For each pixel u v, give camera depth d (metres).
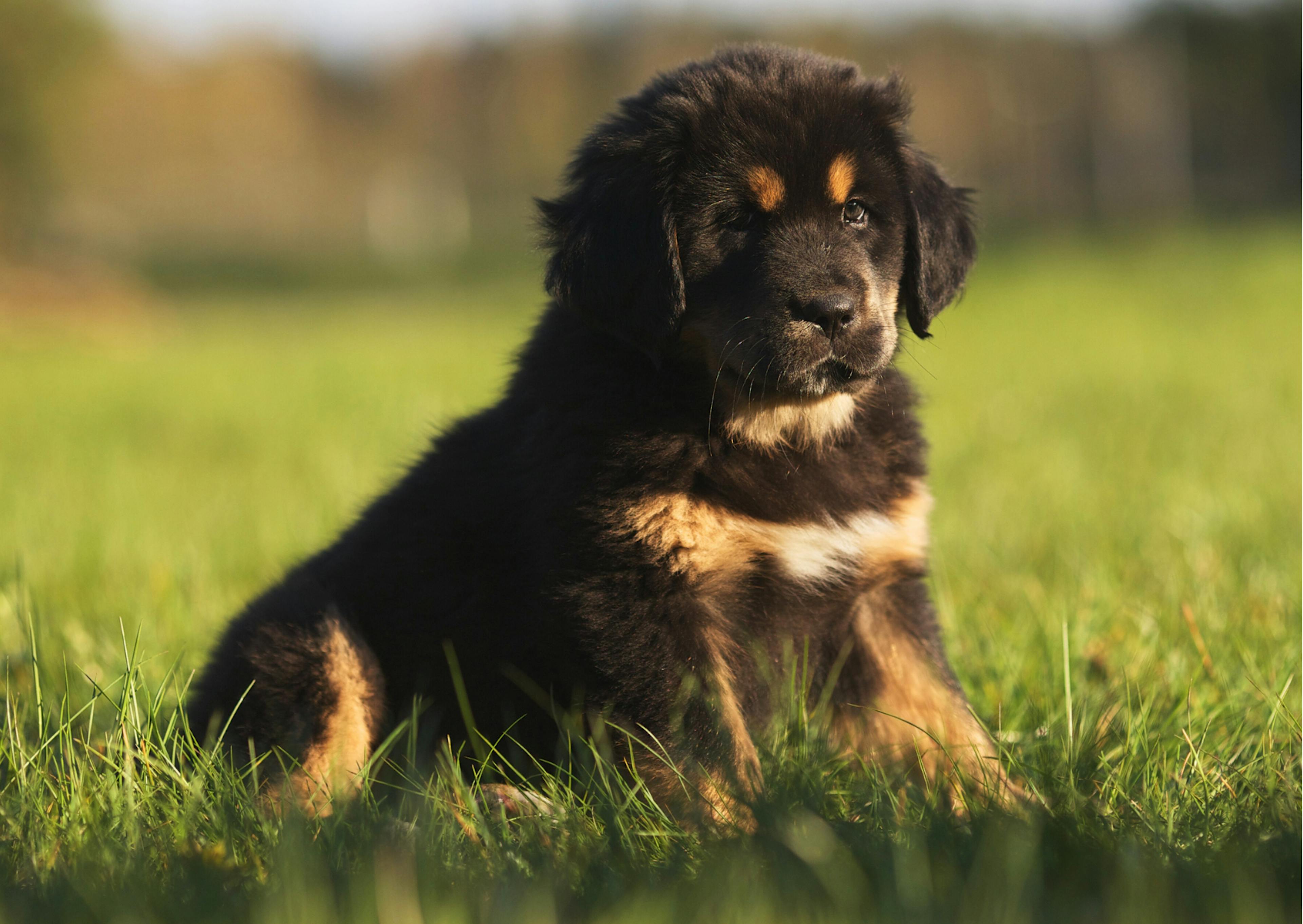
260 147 66.69
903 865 2.77
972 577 6.06
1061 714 4.13
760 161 4.25
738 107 4.31
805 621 4.30
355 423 14.02
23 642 5.24
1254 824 3.12
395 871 2.88
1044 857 2.88
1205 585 5.39
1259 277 25.45
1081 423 11.53
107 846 3.18
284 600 4.46
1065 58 62.84
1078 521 7.28
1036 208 50.25
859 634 4.43
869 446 4.42
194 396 18.42
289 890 2.69
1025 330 21.14
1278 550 6.20
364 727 4.29
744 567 4.10
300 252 60.38
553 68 68.94
